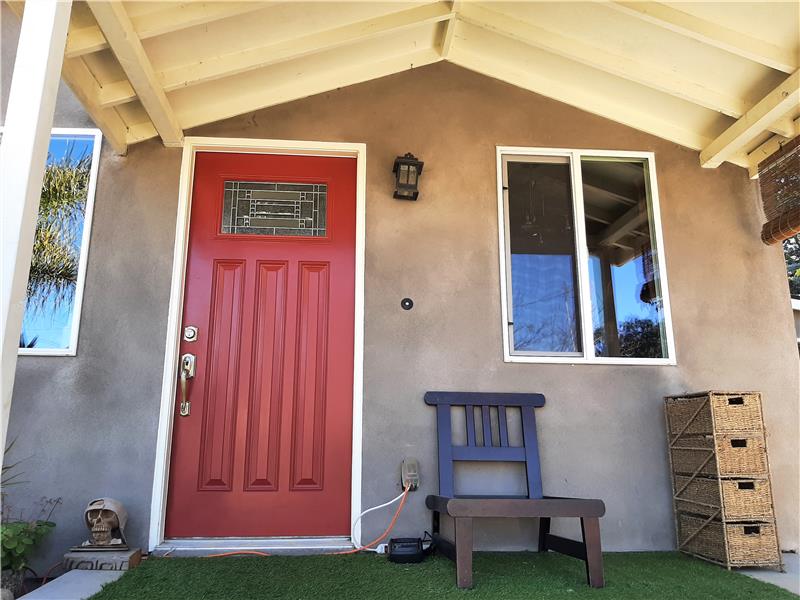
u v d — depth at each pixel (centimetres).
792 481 321
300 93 340
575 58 314
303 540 298
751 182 362
